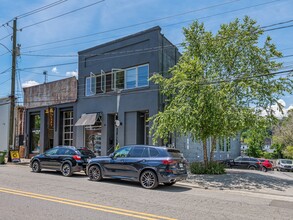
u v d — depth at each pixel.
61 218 6.83
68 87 26.27
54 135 27.09
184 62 16.64
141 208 8.12
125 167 12.70
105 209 7.83
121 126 22.17
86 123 23.36
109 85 23.42
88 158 15.93
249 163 29.42
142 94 21.27
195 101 15.29
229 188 13.04
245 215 7.74
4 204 8.18
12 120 24.52
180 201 9.38
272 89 15.63
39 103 28.77
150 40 21.16
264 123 15.62
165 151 12.16
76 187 11.49
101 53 24.17
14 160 23.42
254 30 16.38
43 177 14.45
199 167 17.22
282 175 21.72
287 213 8.19
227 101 15.48
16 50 25.11
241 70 16.52
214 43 17.06
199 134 16.23
